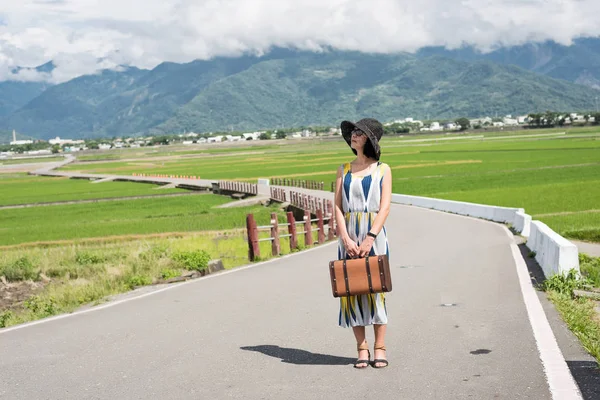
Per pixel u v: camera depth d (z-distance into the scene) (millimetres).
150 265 17641
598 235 25062
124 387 6188
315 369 6531
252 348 7484
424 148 176000
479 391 5641
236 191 70875
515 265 14625
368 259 6312
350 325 6508
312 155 178750
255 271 15391
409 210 43406
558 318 8711
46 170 176250
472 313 9047
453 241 21828
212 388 6031
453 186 66875
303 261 17219
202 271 16938
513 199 47375
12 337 8984
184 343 7895
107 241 34688
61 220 53531
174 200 68438
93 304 12438
